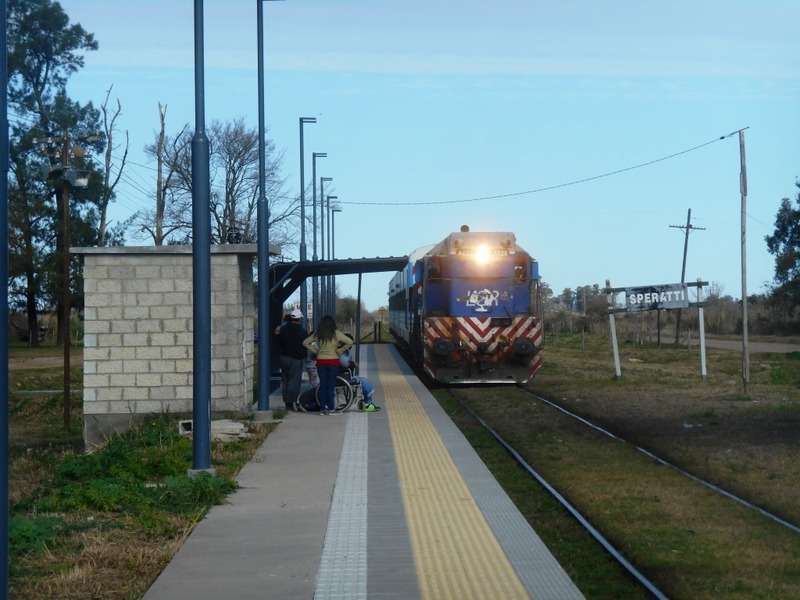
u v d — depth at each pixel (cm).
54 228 5512
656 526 962
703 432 1680
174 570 790
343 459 1361
